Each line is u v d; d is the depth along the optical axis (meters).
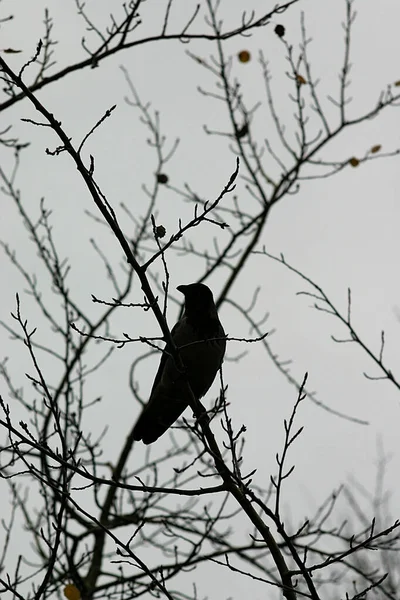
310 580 8.02
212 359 11.87
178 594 11.64
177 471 8.45
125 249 8.75
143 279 8.84
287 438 8.27
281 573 8.42
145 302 8.84
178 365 9.19
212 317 11.97
